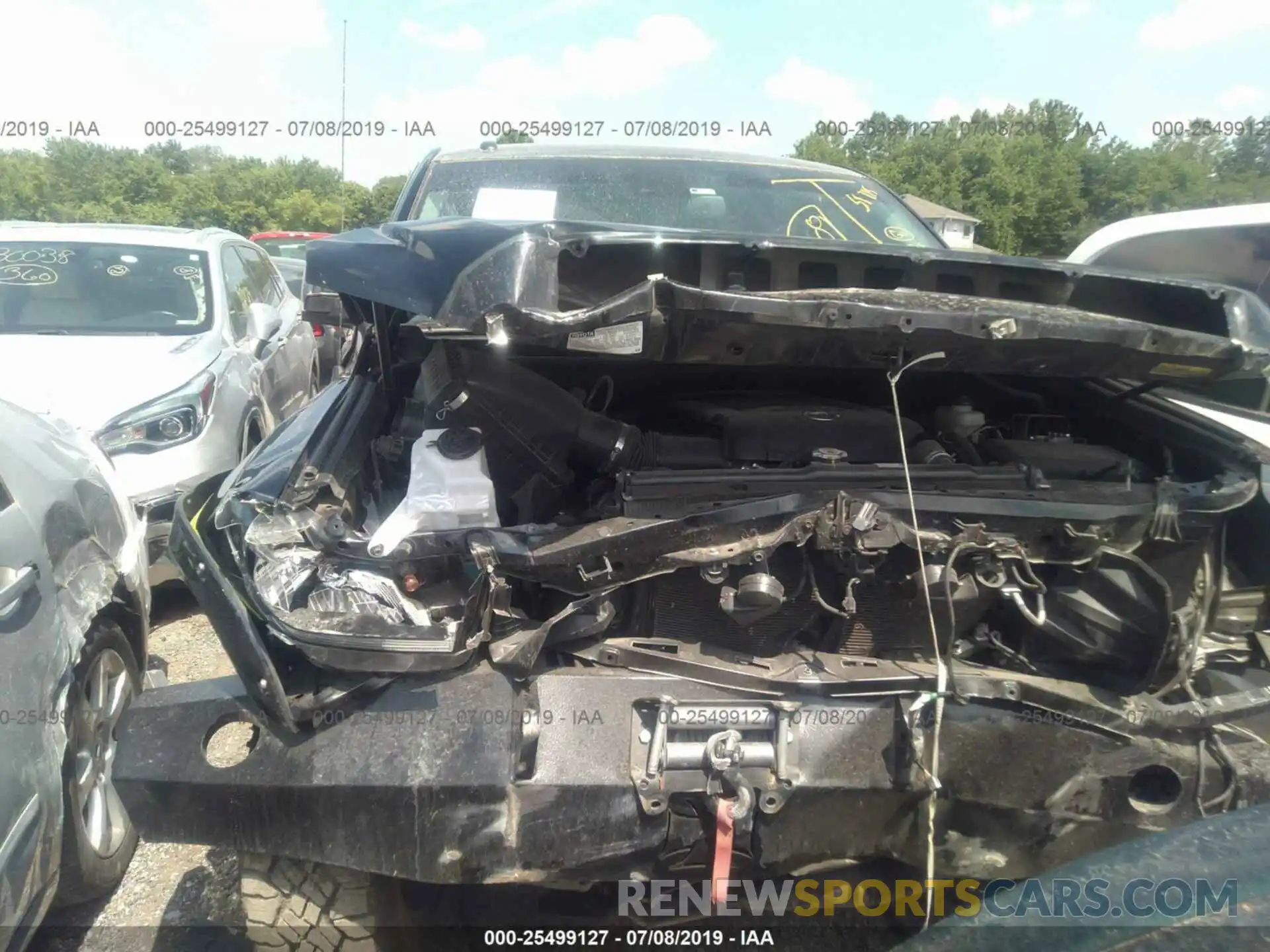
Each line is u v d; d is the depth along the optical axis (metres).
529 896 2.31
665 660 2.10
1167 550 2.38
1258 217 4.45
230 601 1.99
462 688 2.00
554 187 3.73
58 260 5.91
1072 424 3.05
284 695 1.91
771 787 2.01
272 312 6.66
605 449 2.45
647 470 2.31
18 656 2.24
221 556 2.23
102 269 5.91
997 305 2.26
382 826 1.90
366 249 2.39
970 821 2.10
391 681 2.00
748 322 2.06
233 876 2.88
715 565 2.11
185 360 5.16
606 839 1.96
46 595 2.47
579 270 2.30
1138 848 1.42
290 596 2.03
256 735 1.97
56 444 3.02
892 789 2.04
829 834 2.06
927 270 2.45
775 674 2.10
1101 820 2.11
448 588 2.13
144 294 5.86
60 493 2.78
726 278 2.37
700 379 2.96
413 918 2.28
